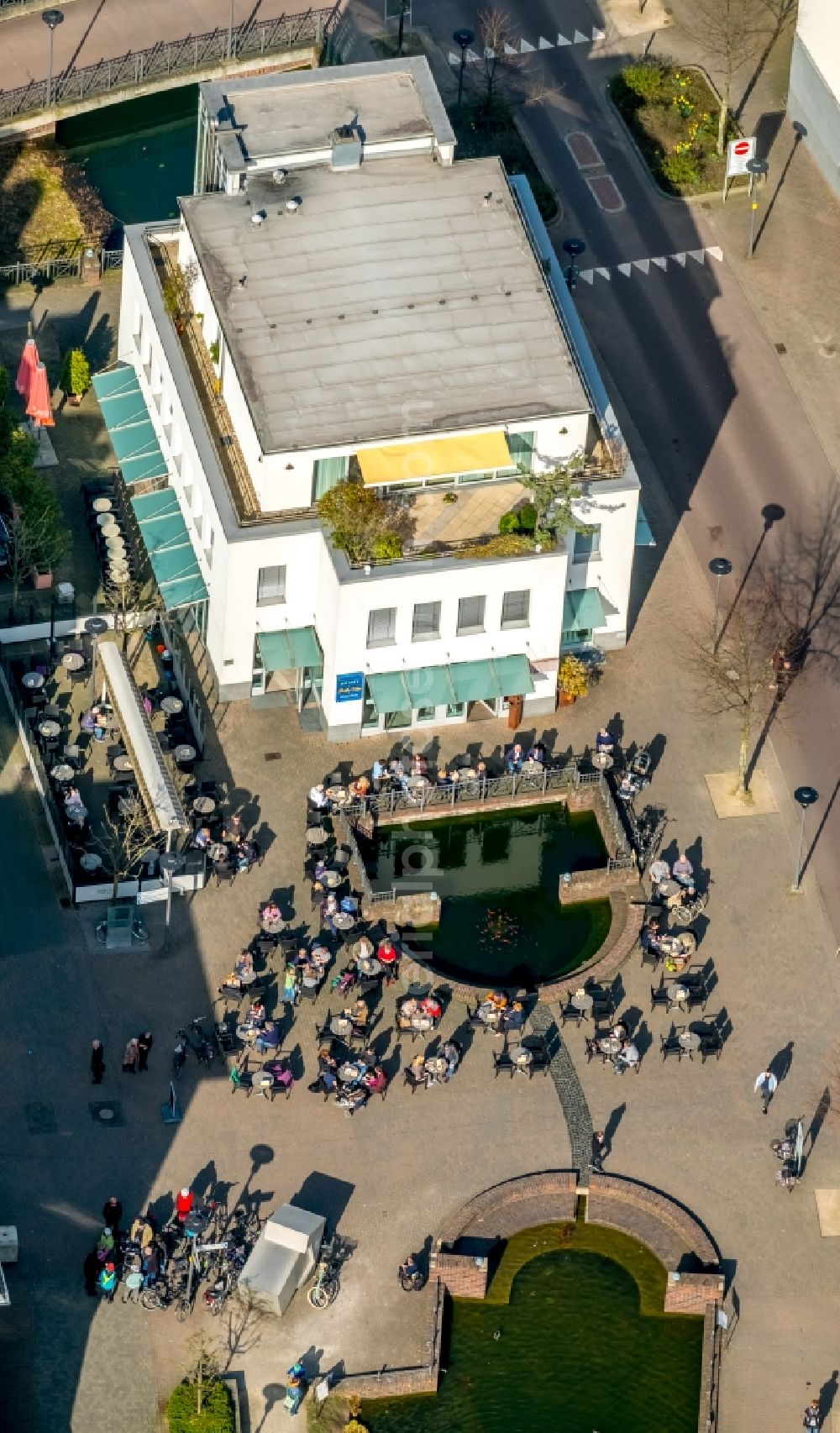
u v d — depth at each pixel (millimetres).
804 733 138625
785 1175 121938
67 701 137500
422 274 135750
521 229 137875
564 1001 128000
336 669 133625
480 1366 116938
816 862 133750
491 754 137250
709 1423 114750
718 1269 119500
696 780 136750
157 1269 117688
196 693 138500
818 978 129625
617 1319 118562
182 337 139000
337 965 128750
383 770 135250
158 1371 115500
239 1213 120375
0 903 129750
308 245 136125
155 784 130250
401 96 140875
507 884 133750
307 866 131500
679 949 128750
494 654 135875
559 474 131375
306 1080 124812
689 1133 123938
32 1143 121938
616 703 139375
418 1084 124500
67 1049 125125
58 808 132625
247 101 139750
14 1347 115625
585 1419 115562
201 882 130750
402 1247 119750
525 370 133250
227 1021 126562
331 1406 114938
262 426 129750
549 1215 121250
